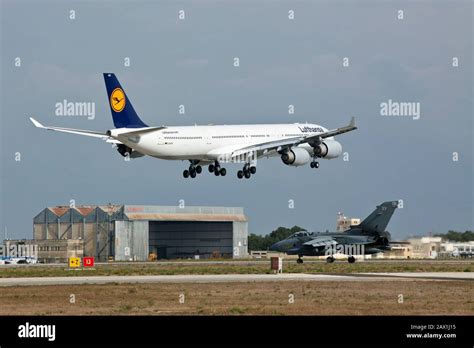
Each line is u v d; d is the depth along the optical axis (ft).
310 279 637.30
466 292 531.09
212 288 558.15
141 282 610.24
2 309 452.35
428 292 530.68
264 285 581.12
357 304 468.75
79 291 537.24
